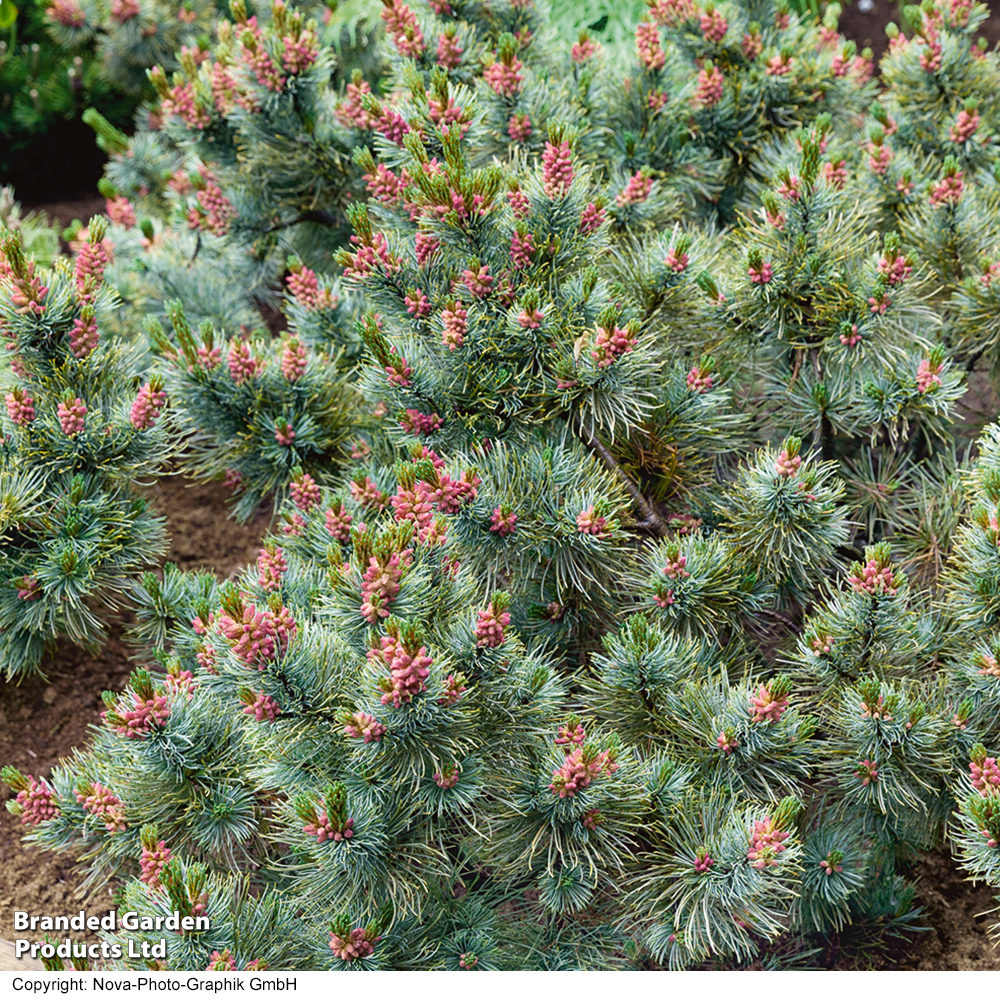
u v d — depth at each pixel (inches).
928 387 78.9
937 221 83.5
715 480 82.3
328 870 74.7
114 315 90.4
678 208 89.0
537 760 75.9
